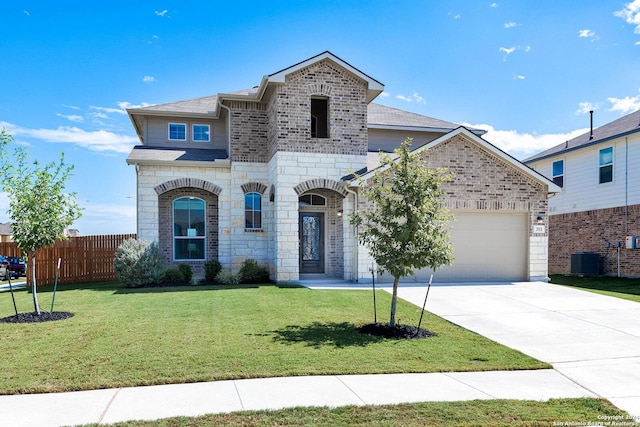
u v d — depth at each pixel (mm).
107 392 5574
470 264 16031
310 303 11312
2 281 22328
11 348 7285
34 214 9766
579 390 5879
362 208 15148
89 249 18047
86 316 9688
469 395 5590
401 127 19203
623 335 8727
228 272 15508
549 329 9148
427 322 9617
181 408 5062
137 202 16422
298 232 15906
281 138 15430
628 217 18797
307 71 15688
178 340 7762
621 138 19703
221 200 17125
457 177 15719
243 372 6254
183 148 18734
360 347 7621
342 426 4637
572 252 21641
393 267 8750
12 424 4633
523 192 16281
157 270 14844
